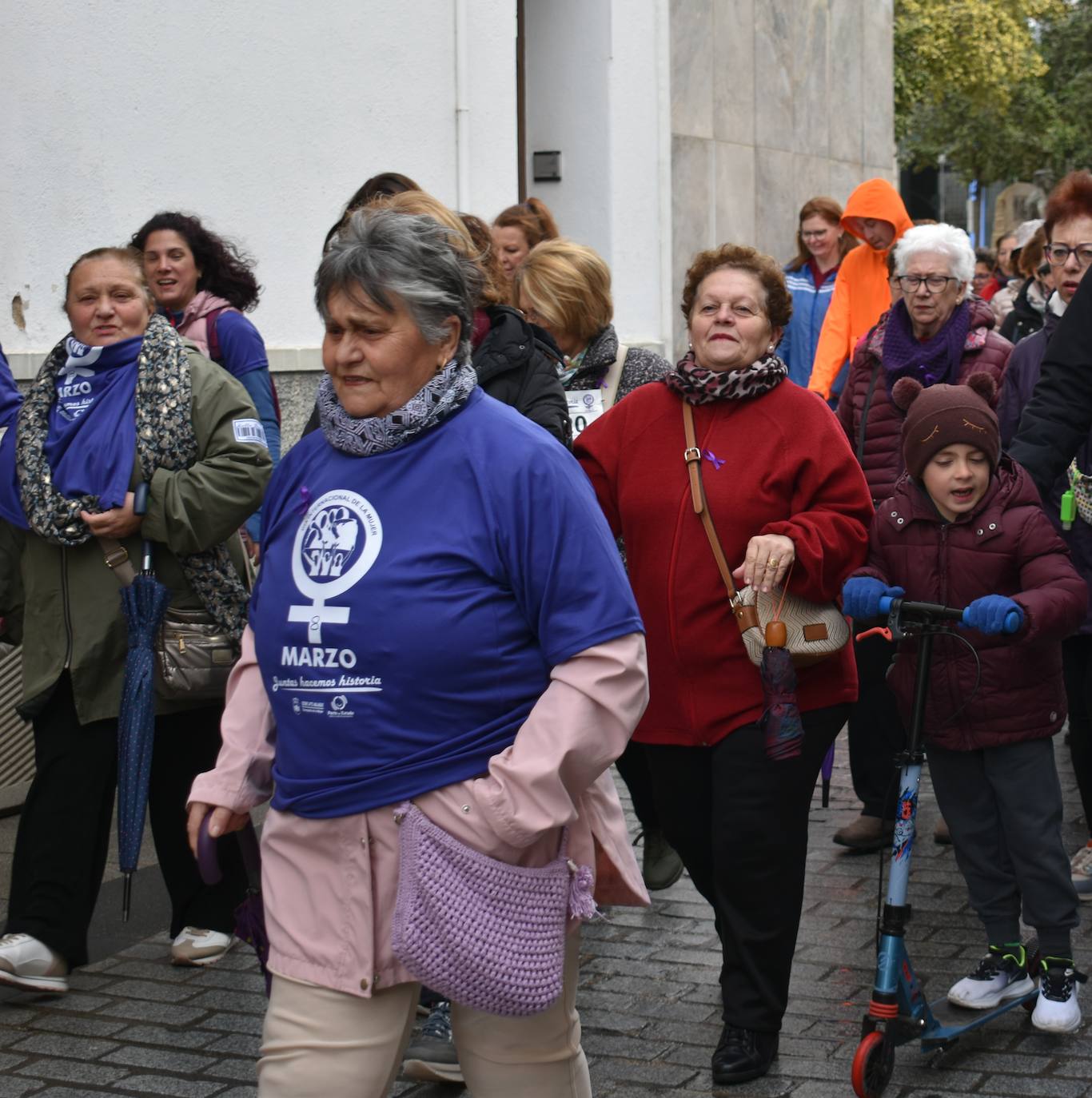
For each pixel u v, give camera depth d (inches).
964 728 166.7
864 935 195.9
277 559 109.7
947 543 165.0
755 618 153.8
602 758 104.5
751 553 149.9
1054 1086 153.0
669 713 160.1
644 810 208.8
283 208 313.7
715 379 158.4
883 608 150.3
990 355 224.7
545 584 104.9
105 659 177.5
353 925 105.0
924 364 225.9
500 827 101.8
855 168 566.6
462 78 356.8
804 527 153.5
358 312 105.7
